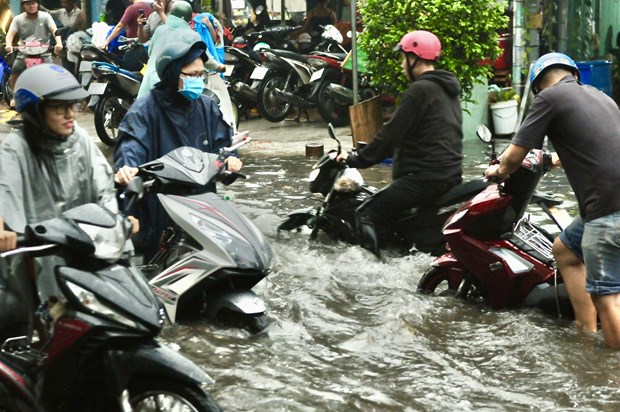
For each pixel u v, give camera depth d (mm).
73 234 4879
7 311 5496
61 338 4984
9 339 5531
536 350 6820
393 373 6430
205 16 15812
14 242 5039
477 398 5996
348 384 6203
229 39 22625
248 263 7023
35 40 20547
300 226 10352
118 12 24375
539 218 10766
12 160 5367
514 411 5785
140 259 8172
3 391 5258
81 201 5656
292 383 6203
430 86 9109
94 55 18109
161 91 7961
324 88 18609
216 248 7062
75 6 24891
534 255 7629
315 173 9805
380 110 15141
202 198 7398
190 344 6855
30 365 5230
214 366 6500
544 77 7160
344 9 24469
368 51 14938
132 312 4926
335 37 20500
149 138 7918
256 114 20844
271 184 13023
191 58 7836
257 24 24859
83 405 5258
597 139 6707
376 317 7691
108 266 5090
